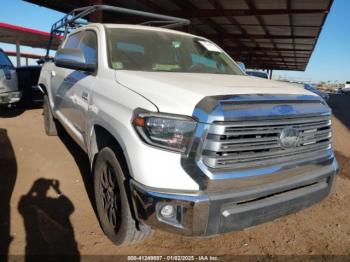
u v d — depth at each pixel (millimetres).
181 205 2322
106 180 3096
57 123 6449
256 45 28984
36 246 2994
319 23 17250
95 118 3178
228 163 2369
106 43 3672
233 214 2402
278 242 3281
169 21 5641
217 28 20984
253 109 2414
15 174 4605
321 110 2854
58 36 7703
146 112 2471
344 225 3658
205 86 2715
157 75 3158
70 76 4316
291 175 2684
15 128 7273
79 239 3141
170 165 2357
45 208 3688
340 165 5934
